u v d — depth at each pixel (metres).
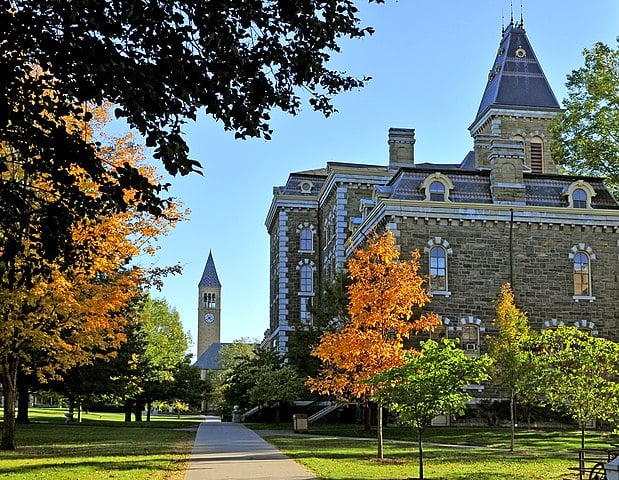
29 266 12.59
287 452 24.25
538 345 26.05
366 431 35.31
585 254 40.28
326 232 54.84
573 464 20.88
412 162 50.69
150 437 32.19
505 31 57.88
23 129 11.29
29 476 16.77
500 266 39.28
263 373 46.38
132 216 24.45
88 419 57.62
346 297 41.16
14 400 24.80
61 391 42.75
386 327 24.69
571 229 40.28
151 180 24.47
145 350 52.25
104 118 24.52
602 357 20.11
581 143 41.25
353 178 50.41
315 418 45.97
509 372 25.89
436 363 17.50
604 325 39.75
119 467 19.16
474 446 27.48
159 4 10.96
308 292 57.00
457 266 38.94
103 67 10.77
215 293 174.75
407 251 38.59
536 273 39.56
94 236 21.80
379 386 19.14
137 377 46.75
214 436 33.69
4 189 11.34
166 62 11.22
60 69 11.02
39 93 11.16
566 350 20.44
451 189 40.06
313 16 11.89
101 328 24.77
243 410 57.53
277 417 47.06
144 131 11.62
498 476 17.86
